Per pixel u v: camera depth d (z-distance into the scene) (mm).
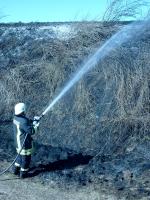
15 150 10844
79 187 8734
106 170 9531
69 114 11727
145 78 11438
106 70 12016
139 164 9719
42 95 12609
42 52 13734
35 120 9406
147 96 11281
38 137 11586
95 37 13469
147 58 11930
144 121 10859
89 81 12227
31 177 9320
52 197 8266
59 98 12164
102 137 10953
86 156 10484
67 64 12859
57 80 12594
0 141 11422
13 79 13008
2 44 14836
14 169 9453
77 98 11805
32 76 13086
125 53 12336
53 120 11789
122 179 9055
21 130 9242
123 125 10945
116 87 11609
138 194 8352
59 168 9766
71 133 11344
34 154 10555
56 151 10734
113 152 10555
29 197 8242
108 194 8398
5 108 12641
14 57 14055
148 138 10602
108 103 11500
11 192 8477
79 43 13438
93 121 11344
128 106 11242
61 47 13422
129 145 10609
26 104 12555
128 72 11617
